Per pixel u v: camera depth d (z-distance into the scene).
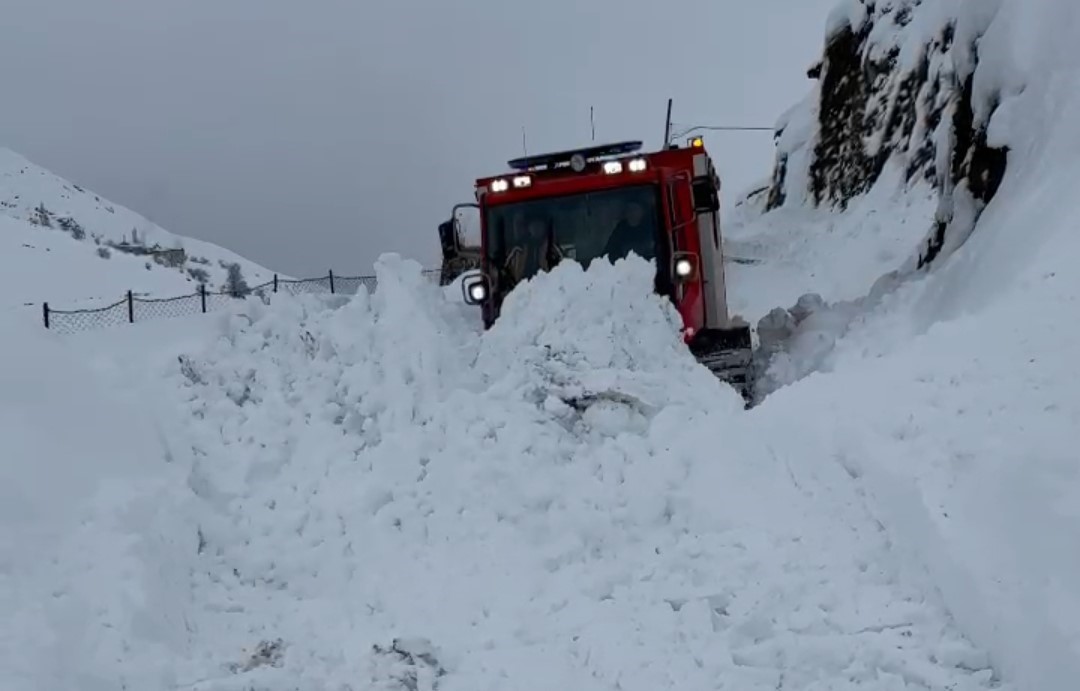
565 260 9.17
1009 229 8.59
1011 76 10.23
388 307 8.36
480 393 7.85
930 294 9.52
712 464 6.99
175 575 6.03
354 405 7.71
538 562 6.31
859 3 28.17
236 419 7.59
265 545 6.62
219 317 8.69
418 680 5.14
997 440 6.01
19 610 5.19
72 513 6.00
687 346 10.19
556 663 5.35
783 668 5.20
